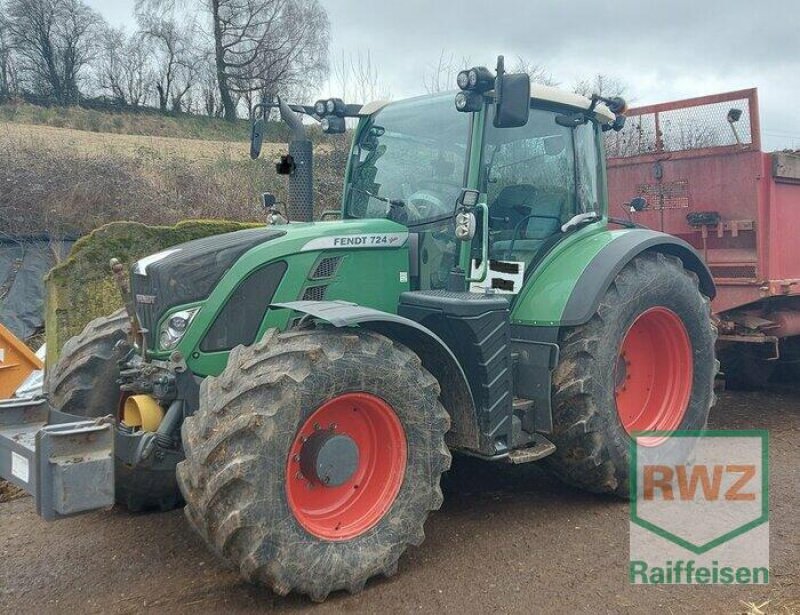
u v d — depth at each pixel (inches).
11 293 345.4
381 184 183.6
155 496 173.3
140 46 1286.9
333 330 135.1
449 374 152.9
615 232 191.9
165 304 146.0
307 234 154.8
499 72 149.3
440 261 169.2
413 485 140.9
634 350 194.2
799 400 279.0
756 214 238.2
